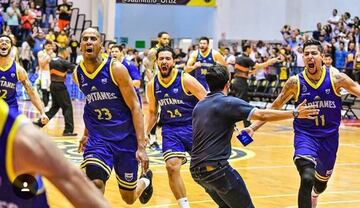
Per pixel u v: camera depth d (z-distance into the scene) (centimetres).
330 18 2395
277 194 782
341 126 1708
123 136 536
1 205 189
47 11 2602
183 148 621
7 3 2423
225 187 495
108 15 2653
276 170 968
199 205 704
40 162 176
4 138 174
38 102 813
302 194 553
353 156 1152
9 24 2320
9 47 771
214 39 2814
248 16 2798
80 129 1441
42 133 179
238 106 489
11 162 176
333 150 599
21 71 784
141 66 2206
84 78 532
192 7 3053
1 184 181
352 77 1927
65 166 180
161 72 633
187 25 3077
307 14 2639
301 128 599
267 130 1592
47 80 1714
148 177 615
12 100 788
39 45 2267
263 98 2125
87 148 530
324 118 593
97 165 516
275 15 2720
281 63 2078
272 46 2342
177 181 607
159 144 1215
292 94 608
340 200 760
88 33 522
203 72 1152
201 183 510
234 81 1405
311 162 568
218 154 493
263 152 1173
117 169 545
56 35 2250
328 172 610
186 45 2683
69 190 181
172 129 628
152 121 666
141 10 3134
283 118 480
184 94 627
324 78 593
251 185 839
